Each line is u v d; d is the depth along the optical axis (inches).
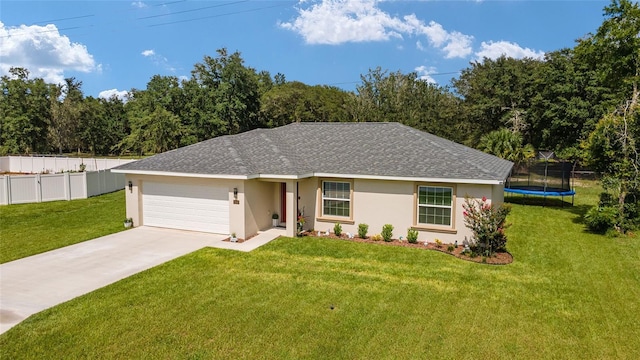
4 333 290.4
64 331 293.6
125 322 308.3
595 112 1370.6
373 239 574.2
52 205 856.3
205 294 365.7
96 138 2790.4
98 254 494.6
